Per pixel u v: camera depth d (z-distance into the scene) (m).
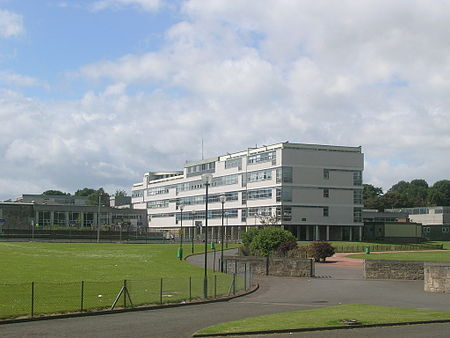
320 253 70.12
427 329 24.30
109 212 150.75
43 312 27.95
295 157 115.56
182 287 40.31
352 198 118.62
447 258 75.25
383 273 50.88
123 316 28.11
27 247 80.25
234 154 131.25
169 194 159.75
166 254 73.94
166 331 23.44
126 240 109.94
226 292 38.62
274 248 62.72
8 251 72.00
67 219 137.88
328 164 117.56
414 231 125.81
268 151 119.19
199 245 94.50
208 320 26.70
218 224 135.25
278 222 113.25
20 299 31.97
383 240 121.94
